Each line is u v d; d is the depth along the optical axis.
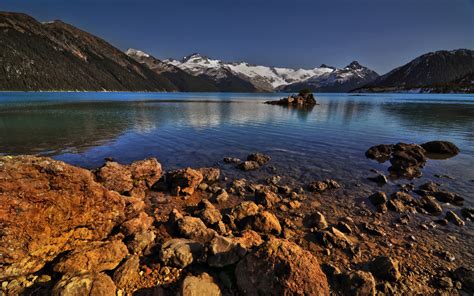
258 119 50.88
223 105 100.38
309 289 6.05
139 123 42.50
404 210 12.05
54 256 7.30
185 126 39.72
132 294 6.39
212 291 6.23
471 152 24.23
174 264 7.44
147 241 8.39
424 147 25.05
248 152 24.05
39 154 21.94
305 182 16.41
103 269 6.95
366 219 11.32
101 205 8.45
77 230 7.86
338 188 15.28
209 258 7.41
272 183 16.12
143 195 13.66
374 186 15.66
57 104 85.31
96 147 24.83
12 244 6.50
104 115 55.06
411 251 8.82
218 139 29.78
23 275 6.60
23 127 36.44
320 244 9.20
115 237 8.54
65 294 5.66
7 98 118.69
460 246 9.17
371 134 33.81
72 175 7.79
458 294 6.86
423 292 6.89
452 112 66.81
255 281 6.35
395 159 20.14
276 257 6.52
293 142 28.52
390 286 6.94
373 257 8.46
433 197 13.67
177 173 14.91
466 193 14.41
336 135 32.97
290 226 10.53
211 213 10.74
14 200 6.69
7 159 7.08
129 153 22.94
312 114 62.66
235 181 15.83
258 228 9.97
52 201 7.32
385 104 107.44
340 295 6.65
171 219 10.34
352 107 90.12
